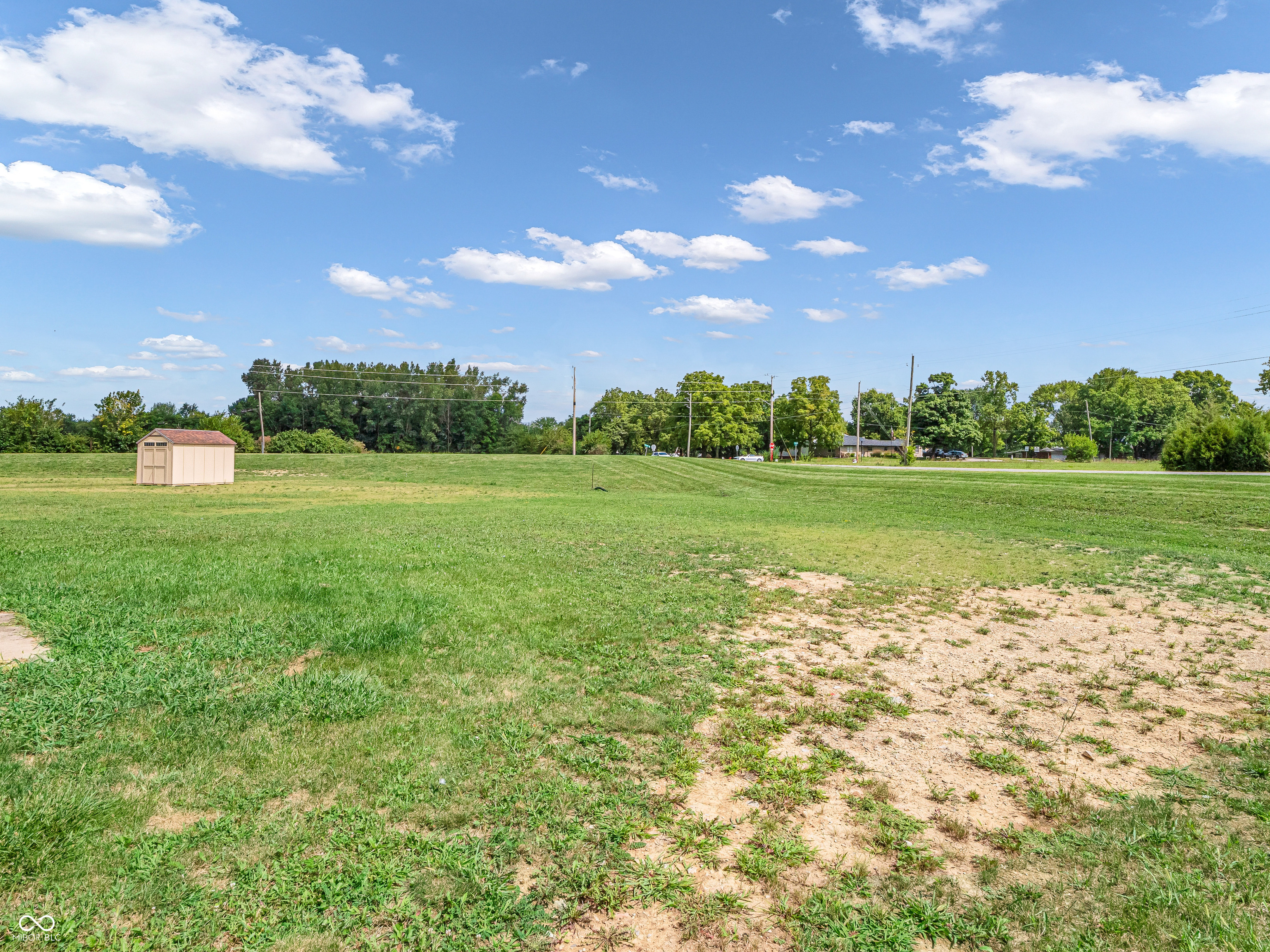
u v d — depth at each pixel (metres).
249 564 11.17
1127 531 17.58
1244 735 5.30
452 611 8.58
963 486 29.31
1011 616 9.02
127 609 8.14
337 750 4.70
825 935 3.06
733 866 3.58
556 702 5.71
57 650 6.62
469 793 4.20
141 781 4.20
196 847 3.57
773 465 56.41
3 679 5.76
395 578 10.45
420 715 5.37
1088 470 44.31
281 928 3.02
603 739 5.02
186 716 5.20
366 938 2.98
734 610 9.08
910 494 27.83
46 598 8.53
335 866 3.44
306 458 53.22
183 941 2.94
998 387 116.19
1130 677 6.68
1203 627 8.52
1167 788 4.46
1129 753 5.00
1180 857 3.65
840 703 5.93
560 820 3.92
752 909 3.25
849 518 21.38
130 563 11.08
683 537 16.27
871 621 8.73
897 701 6.02
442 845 3.64
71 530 15.55
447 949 2.93
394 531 16.47
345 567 11.21
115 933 2.96
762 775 4.57
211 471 35.34
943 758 4.92
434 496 30.41
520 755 4.71
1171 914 3.18
